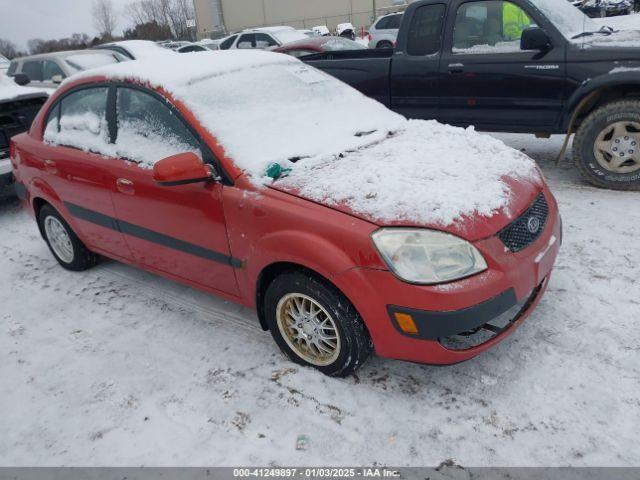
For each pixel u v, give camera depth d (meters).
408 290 2.35
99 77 3.62
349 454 2.38
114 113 3.48
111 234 3.72
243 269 2.91
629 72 4.49
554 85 4.89
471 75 5.30
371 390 2.72
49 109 4.06
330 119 3.48
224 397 2.77
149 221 3.33
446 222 2.42
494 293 2.42
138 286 4.03
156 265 3.55
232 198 2.81
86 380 3.02
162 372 3.02
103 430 2.64
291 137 3.15
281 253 2.63
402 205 2.50
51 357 3.26
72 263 4.34
